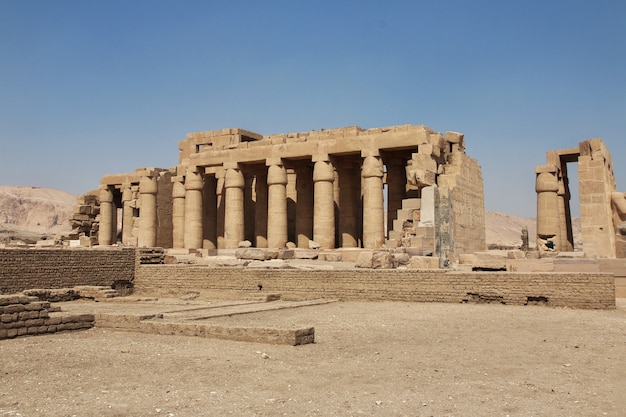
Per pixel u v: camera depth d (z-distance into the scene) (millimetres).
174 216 46781
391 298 23969
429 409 9117
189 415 8836
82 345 14531
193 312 20781
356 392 10141
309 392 10156
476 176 38688
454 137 37188
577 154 37438
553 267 25797
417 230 31609
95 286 27969
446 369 11898
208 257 36500
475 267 26719
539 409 9117
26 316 15977
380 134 34969
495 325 17641
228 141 45219
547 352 13602
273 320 18938
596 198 32688
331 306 22953
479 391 10195
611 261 25188
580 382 10836
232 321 18547
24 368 11984
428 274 23391
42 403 9492
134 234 48438
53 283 28359
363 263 27047
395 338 15594
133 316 16906
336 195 42938
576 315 19406
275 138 41562
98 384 10727
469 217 36625
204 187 45562
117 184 53219
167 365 12234
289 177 44562
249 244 38281
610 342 14812
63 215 132000
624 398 9742
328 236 36250
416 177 32094
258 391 10227
